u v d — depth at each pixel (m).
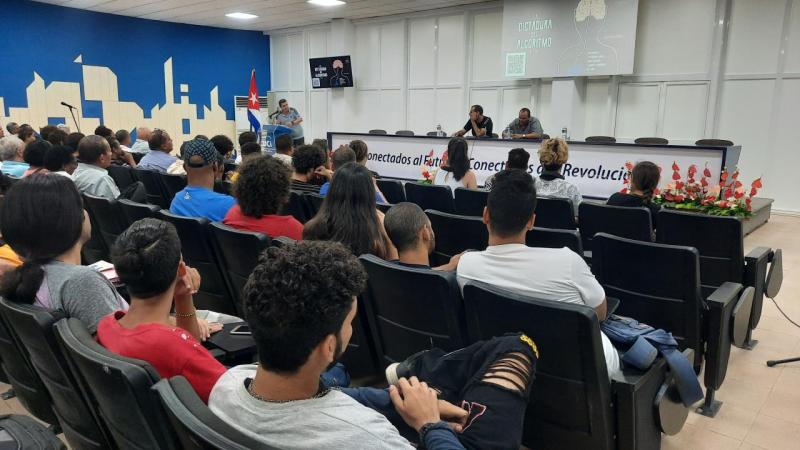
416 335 1.73
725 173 4.25
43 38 10.06
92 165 3.80
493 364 1.08
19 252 1.49
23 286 1.41
